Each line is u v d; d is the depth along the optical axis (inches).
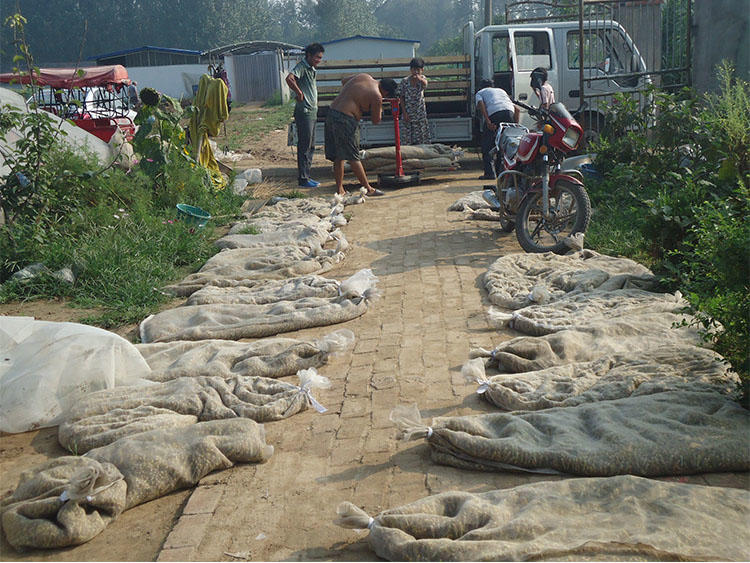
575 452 128.0
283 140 812.0
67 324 182.7
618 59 476.1
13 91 367.9
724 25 289.9
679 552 99.5
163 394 167.3
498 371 178.5
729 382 150.8
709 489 115.3
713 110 305.3
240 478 137.3
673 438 128.2
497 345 193.3
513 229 313.7
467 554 102.5
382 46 1146.0
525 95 476.7
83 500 124.1
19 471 145.6
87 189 344.2
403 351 194.2
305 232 318.0
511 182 295.6
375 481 133.4
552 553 100.4
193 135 438.9
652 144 332.8
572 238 264.1
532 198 278.8
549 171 279.1
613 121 360.5
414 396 167.0
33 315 243.3
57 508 123.6
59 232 301.9
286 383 171.9
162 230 320.5
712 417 134.2
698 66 351.3
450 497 118.6
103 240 293.0
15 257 282.4
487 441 131.8
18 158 319.3
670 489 115.5
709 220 195.2
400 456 141.7
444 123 489.1
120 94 653.9
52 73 607.8
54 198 315.3
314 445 148.8
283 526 121.6
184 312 227.3
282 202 403.5
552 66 476.7
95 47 2445.9
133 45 2573.8
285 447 148.8
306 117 454.3
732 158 245.3
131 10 2610.7
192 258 302.7
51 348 173.9
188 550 116.0
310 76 454.6
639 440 128.6
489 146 439.5
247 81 1542.8
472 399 162.9
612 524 108.0
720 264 149.3
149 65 1571.1
